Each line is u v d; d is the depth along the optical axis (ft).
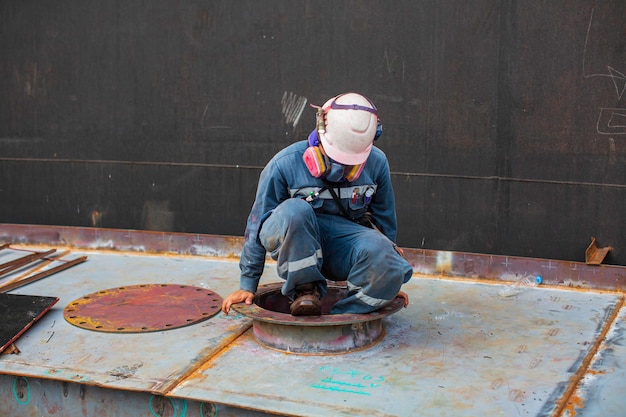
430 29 13.33
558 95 12.62
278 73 14.61
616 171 12.44
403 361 9.41
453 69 13.28
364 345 9.91
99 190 16.49
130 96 15.85
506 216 13.35
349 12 13.87
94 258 15.60
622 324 10.87
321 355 9.64
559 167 12.83
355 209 10.22
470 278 13.60
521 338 10.25
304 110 14.52
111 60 15.85
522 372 9.00
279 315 9.70
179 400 8.45
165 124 15.70
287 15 14.35
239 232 15.49
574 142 12.66
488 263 13.44
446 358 9.51
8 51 16.58
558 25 12.43
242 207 15.38
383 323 10.98
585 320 11.03
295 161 9.91
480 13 12.93
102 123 16.19
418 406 8.06
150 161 15.96
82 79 16.15
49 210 16.99
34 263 15.17
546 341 10.12
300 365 9.31
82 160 16.51
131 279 13.73
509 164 13.17
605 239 12.71
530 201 13.14
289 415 7.86
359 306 9.80
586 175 12.66
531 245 13.25
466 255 13.58
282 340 9.78
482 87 13.14
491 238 13.52
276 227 9.55
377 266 9.50
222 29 14.89
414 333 10.52
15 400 9.37
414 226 14.07
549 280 13.03
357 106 9.41
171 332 10.63
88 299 12.27
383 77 13.80
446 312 11.53
